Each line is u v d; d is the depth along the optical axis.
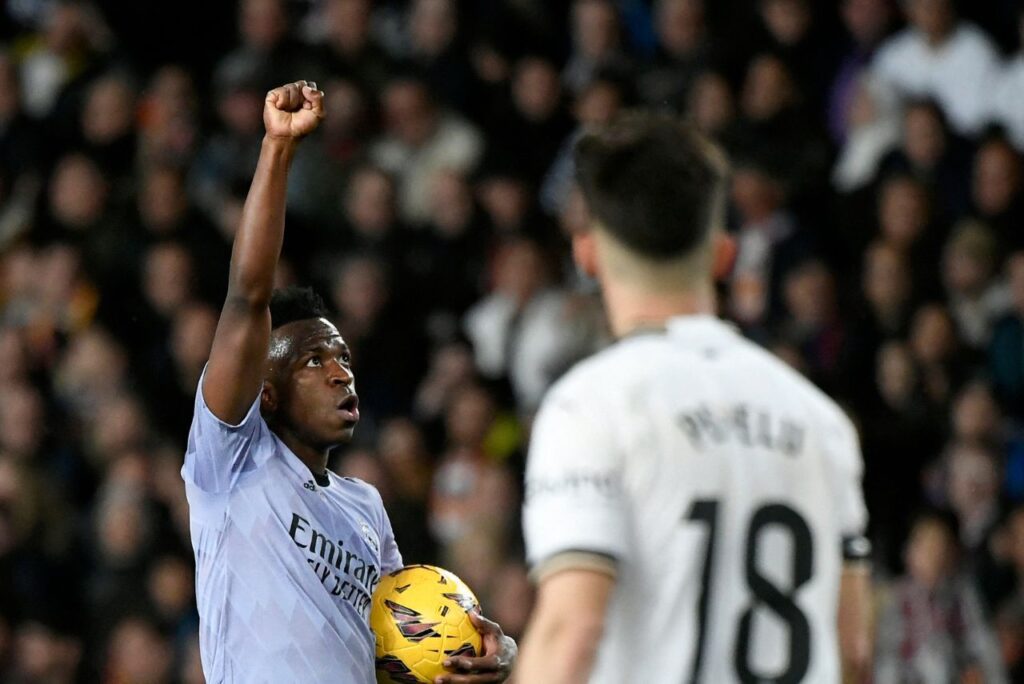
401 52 45.78
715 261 12.73
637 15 44.53
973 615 31.11
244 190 42.97
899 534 33.38
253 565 15.61
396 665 15.84
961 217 38.50
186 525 37.09
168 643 35.62
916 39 41.25
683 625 11.77
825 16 42.50
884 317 36.28
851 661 12.32
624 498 11.87
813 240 37.94
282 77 43.78
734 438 12.07
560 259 40.31
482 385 36.75
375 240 40.84
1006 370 35.50
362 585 16.08
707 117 40.28
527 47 44.62
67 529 38.31
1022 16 41.66
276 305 16.44
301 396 16.09
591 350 37.19
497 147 42.75
